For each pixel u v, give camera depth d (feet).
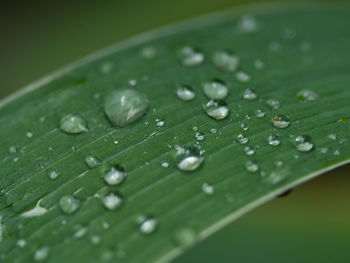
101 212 0.43
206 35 0.49
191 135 0.45
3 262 0.43
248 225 0.49
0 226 0.44
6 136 0.46
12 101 0.46
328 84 0.47
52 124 0.46
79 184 0.44
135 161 0.45
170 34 0.49
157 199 0.44
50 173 0.45
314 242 0.48
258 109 0.46
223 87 0.47
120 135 0.45
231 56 0.49
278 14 0.50
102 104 0.46
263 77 0.48
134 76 0.47
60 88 0.47
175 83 0.47
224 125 0.45
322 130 0.45
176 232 0.43
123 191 0.44
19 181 0.45
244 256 0.48
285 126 0.45
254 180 0.44
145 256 0.42
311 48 0.49
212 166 0.44
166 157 0.45
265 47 0.49
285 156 0.44
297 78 0.48
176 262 0.48
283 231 0.49
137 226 0.43
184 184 0.44
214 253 0.48
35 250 0.43
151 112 0.46
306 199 0.50
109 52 0.48
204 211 0.43
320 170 0.44
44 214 0.44
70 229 0.43
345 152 0.44
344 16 0.51
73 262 0.43
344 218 0.49
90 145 0.45
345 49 0.49
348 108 0.46
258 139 0.45
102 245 0.43
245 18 0.50
